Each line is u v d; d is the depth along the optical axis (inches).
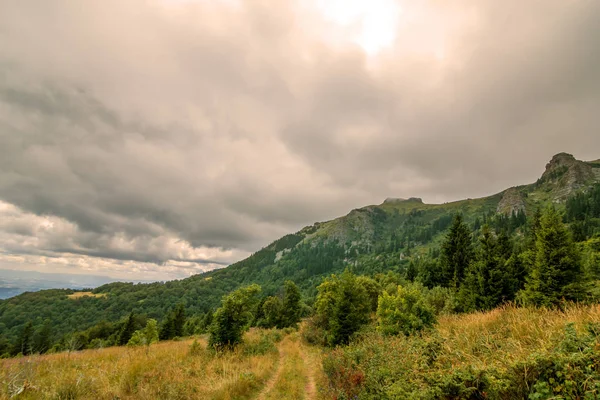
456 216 1736.0
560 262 804.6
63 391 287.1
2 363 378.6
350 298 959.0
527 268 1085.8
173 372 425.1
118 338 2129.7
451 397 186.2
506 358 191.8
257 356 679.1
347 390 329.1
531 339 236.7
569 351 166.2
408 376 247.1
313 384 490.0
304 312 2787.9
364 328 850.8
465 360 229.9
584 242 1412.4
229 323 754.8
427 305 594.6
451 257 1684.3
